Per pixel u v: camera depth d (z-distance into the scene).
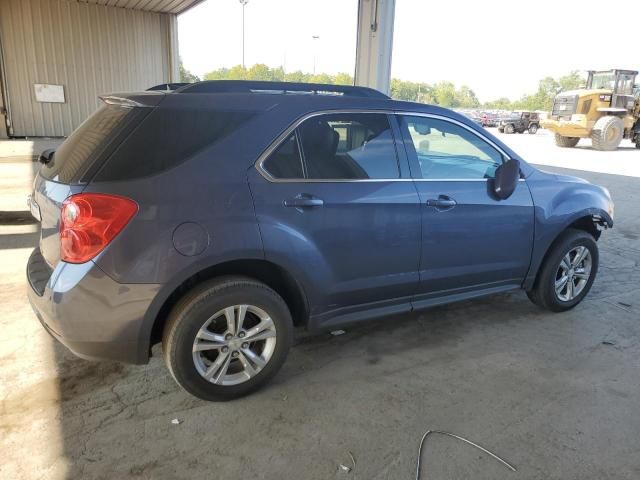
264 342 2.98
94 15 16.84
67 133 17.38
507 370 3.39
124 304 2.50
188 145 2.64
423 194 3.34
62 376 3.12
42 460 2.42
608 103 20.61
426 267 3.46
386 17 8.48
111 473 2.36
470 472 2.44
